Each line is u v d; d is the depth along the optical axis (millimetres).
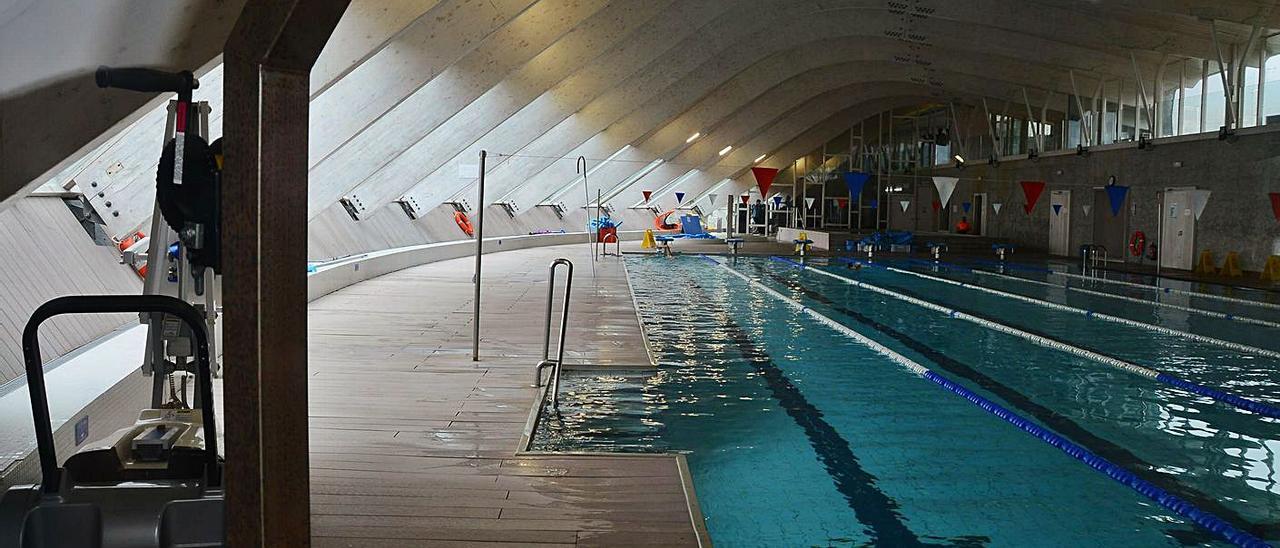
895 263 19156
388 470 3973
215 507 2365
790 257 20688
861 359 7312
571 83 16000
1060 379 6543
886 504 3822
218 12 3023
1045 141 23750
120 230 7254
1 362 4855
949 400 5855
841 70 26359
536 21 11719
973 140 28469
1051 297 12281
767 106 27219
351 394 5520
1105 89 20656
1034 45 18641
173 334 3252
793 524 3576
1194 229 17297
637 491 3730
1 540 2291
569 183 23578
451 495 3645
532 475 3934
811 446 4711
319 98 9727
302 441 2035
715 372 6676
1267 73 15477
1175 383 6359
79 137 3461
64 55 2803
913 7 17188
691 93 20906
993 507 3791
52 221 6625
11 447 3227
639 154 24828
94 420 4016
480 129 13961
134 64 3062
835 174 35562
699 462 4410
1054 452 4645
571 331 8375
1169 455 4582
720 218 38219
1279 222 15156
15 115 3039
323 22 1844
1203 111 17203
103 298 2344
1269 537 3439
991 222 27141
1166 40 16250
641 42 15844
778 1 17594
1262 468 4355
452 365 6547
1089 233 21312
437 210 19094
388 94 9984
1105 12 15555
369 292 11266
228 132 1897
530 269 15414
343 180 11727
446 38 9984
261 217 1924
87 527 2330
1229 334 8742
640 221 33469
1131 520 3648
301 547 2045
